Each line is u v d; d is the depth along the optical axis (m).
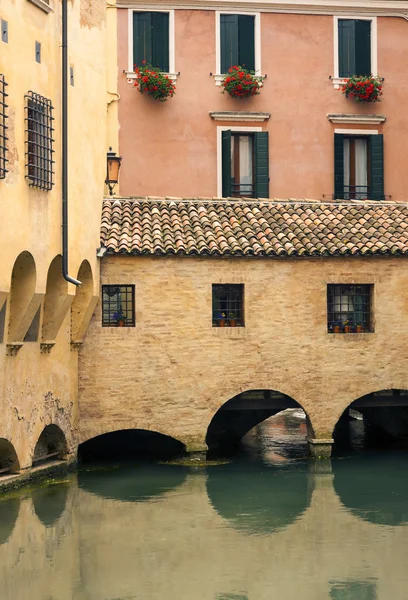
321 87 36.81
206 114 36.22
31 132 22.83
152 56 36.12
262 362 28.09
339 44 37.03
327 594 17.61
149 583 18.11
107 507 23.31
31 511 22.78
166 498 24.25
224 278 27.94
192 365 27.75
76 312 26.72
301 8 36.66
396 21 37.34
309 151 36.69
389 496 24.53
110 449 30.39
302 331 28.31
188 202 30.19
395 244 28.75
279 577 18.47
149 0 35.91
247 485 25.75
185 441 27.78
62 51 24.56
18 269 23.08
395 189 37.09
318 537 20.95
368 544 20.47
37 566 19.00
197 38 36.28
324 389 28.41
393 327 28.77
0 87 21.72
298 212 30.25
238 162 36.44
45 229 23.67
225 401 27.89
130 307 27.73
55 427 26.09
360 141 37.16
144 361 27.53
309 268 28.38
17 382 23.52
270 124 36.50
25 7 22.80
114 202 29.55
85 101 26.36
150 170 35.88
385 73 37.25
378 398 29.30
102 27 27.81
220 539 20.84
